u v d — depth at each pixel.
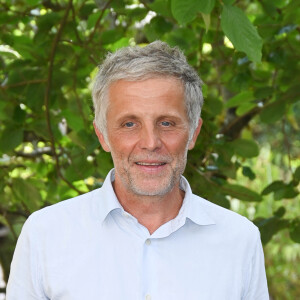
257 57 1.62
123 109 1.48
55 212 1.63
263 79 2.89
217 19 2.42
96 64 2.60
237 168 2.78
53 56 2.50
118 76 1.47
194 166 2.66
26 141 2.97
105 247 1.57
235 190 2.56
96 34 2.84
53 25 2.57
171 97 1.48
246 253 1.63
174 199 1.61
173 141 1.50
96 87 1.55
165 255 1.57
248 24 1.62
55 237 1.59
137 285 1.54
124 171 1.52
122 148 1.50
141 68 1.45
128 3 2.65
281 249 5.75
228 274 1.59
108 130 1.53
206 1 1.62
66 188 2.82
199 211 1.62
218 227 1.63
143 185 1.51
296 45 2.70
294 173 2.61
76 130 2.68
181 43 2.69
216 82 2.94
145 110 1.46
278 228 2.60
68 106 2.74
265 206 5.24
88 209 1.62
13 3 3.04
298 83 2.67
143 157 1.49
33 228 1.61
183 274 1.57
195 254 1.59
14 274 1.61
